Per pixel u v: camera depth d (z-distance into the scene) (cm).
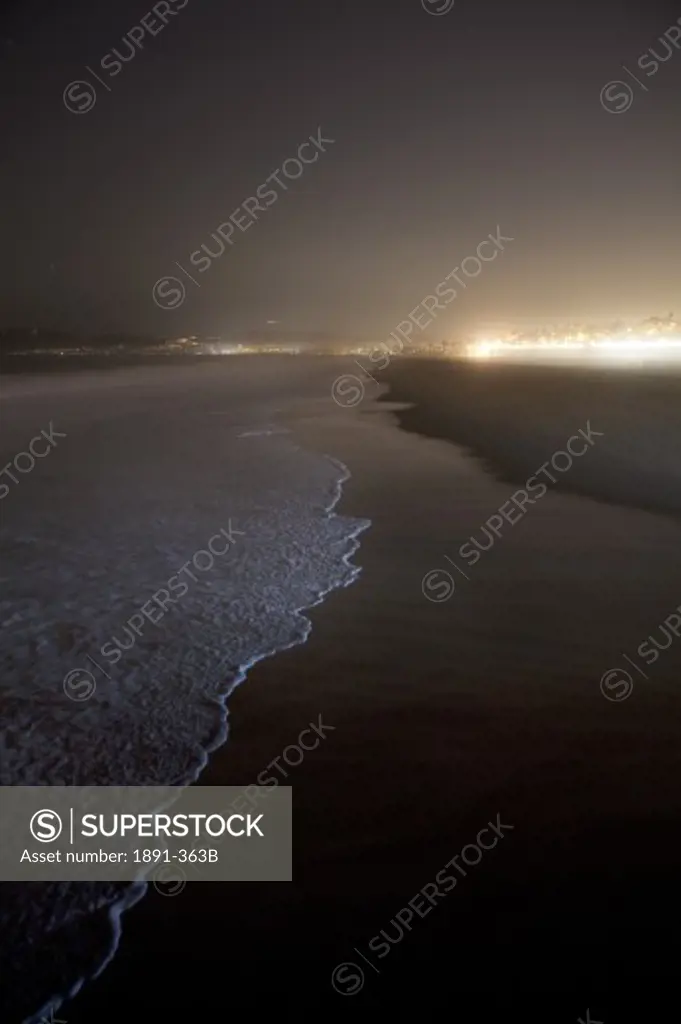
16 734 507
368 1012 295
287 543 979
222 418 2734
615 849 384
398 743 491
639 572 836
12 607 750
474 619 707
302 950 327
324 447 1878
